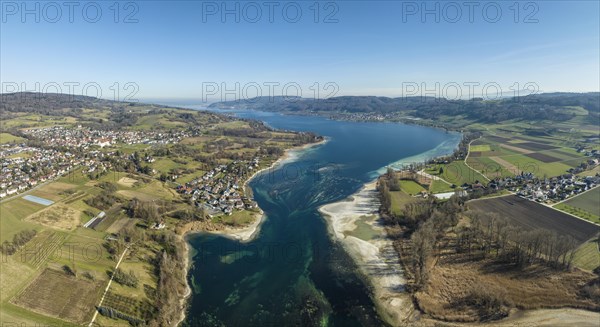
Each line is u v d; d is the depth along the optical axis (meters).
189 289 96.50
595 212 136.50
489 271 97.50
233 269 106.12
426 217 126.56
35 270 93.88
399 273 101.50
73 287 88.44
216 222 137.62
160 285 92.50
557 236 110.50
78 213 135.00
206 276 102.38
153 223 131.75
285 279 100.44
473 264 101.44
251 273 103.81
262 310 87.88
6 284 87.44
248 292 94.88
